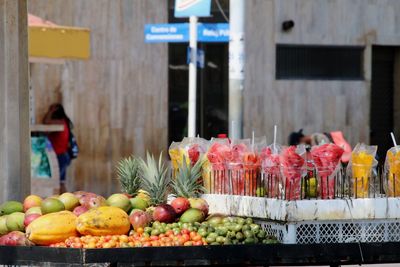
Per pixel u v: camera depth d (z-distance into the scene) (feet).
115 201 45.57
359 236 43.06
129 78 114.21
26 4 54.95
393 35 127.85
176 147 49.98
